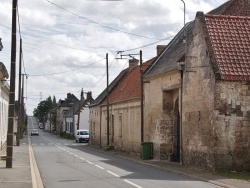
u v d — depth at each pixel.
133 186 16.23
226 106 22.14
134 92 38.62
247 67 22.73
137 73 45.78
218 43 23.38
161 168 24.42
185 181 18.38
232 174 20.97
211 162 22.25
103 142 51.06
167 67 30.14
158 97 31.17
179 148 29.31
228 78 22.06
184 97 26.17
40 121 191.00
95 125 57.25
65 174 20.66
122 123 41.75
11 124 22.53
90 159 31.33
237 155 22.12
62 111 121.25
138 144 35.91
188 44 25.73
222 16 24.88
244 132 22.25
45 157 32.88
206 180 18.66
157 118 31.25
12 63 22.34
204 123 23.20
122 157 34.12
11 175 19.22
